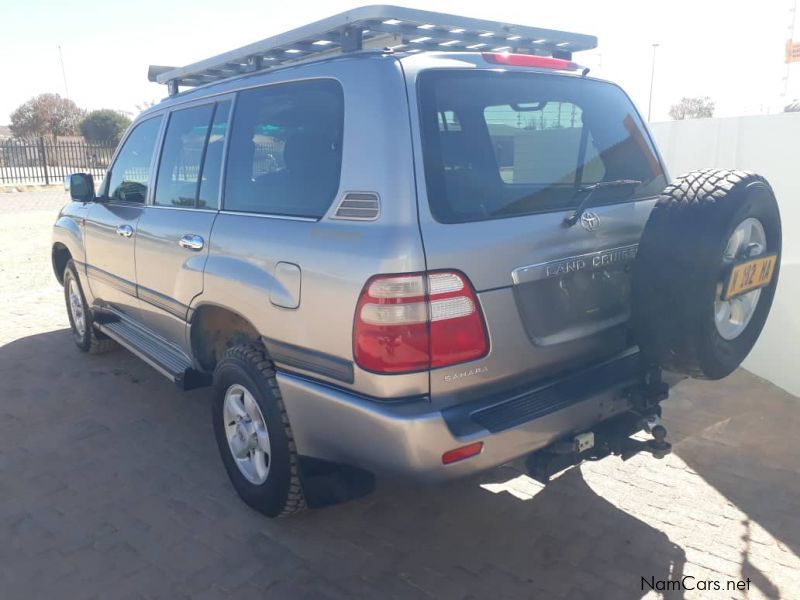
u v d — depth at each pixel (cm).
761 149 519
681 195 291
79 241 553
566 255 291
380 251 259
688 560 322
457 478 264
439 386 263
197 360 396
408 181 265
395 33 321
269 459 332
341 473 321
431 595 301
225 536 344
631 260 320
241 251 331
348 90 291
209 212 369
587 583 307
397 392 260
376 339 259
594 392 295
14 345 641
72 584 309
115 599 299
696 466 406
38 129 4538
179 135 419
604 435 309
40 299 817
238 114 362
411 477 263
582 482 392
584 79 344
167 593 303
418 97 276
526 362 282
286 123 323
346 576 314
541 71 324
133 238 448
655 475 397
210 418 484
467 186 278
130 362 594
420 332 256
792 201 496
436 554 330
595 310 306
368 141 277
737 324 315
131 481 398
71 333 678
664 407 486
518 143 305
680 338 289
